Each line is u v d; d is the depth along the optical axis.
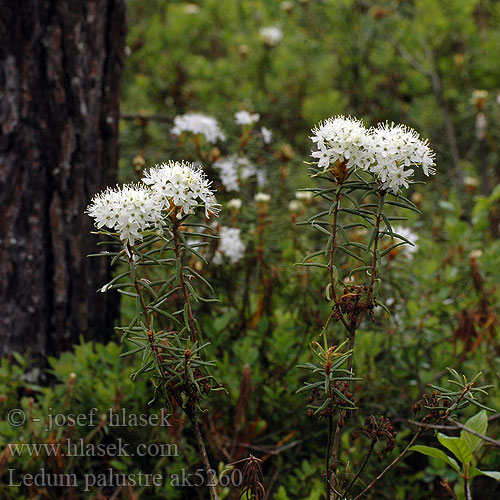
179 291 1.48
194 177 1.15
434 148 2.66
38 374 1.53
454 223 1.83
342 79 2.88
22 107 1.49
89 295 1.55
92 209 1.15
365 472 1.40
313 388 1.20
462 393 1.19
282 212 1.62
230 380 1.46
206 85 2.90
